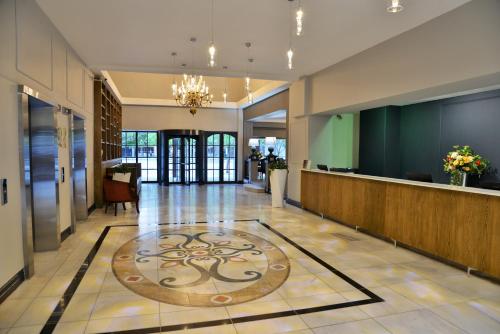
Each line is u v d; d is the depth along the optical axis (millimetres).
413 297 3420
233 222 6812
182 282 3725
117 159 11133
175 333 2711
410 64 5234
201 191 11828
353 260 4523
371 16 4531
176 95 10164
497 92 6621
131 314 3004
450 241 4207
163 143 13438
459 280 3857
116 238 5504
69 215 5738
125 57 6520
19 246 3627
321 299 3355
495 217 3672
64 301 3242
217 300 3295
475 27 4230
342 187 6523
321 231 6090
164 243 5242
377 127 9055
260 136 17031
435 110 8023
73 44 5734
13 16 3547
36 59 4211
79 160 6766
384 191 5371
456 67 4484
